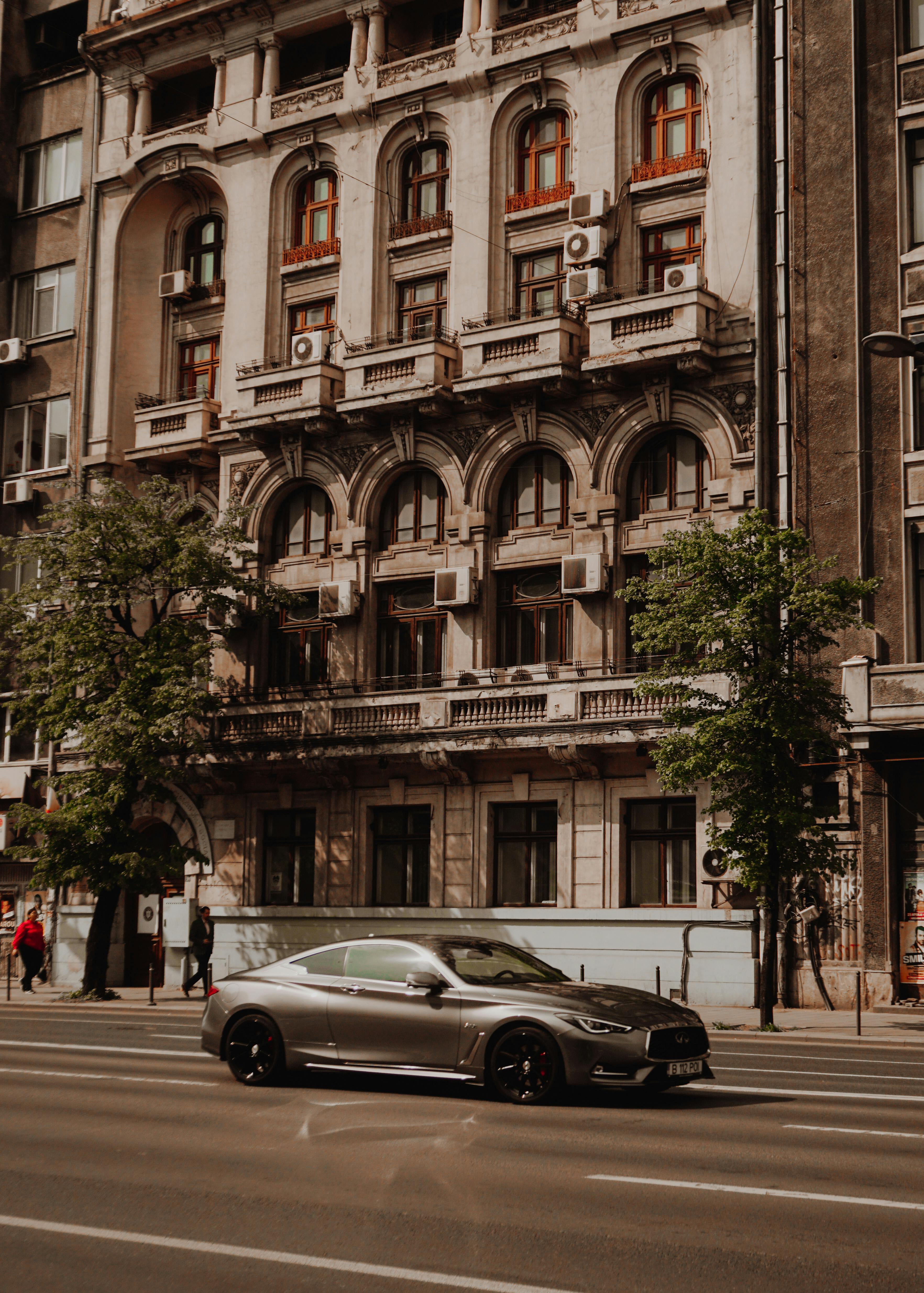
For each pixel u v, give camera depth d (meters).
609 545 29.69
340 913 31.66
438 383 31.47
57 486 32.16
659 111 30.83
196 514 36.53
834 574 26.64
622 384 29.52
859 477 26.50
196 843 34.22
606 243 30.39
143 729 29.05
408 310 33.75
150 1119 11.42
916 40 27.41
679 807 28.42
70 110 40.44
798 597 22.06
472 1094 12.80
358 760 31.42
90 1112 11.86
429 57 33.59
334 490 33.56
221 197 37.81
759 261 28.31
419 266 33.47
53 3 41.62
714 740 22.12
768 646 22.67
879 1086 14.00
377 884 31.91
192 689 29.34
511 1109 11.80
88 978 29.47
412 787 31.28
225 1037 13.80
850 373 26.97
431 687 31.44
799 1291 6.46
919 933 25.03
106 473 37.47
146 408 37.75
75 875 29.19
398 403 31.80
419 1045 12.57
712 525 23.48
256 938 32.84
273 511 34.84
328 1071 13.10
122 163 38.59
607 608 29.58
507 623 31.20
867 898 25.31
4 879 37.34
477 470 31.56
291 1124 11.08
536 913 29.14
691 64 30.33
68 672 30.09
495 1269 6.80
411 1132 10.66
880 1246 7.24
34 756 37.75
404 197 34.16
